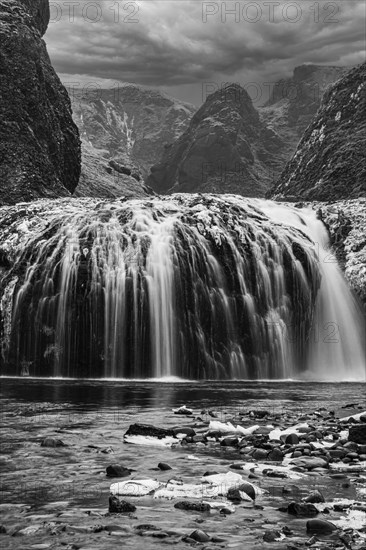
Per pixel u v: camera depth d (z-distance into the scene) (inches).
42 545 296.7
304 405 818.2
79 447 518.9
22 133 2037.4
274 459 480.4
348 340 1508.4
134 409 753.6
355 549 294.0
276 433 564.1
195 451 509.7
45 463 461.4
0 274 1465.3
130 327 1352.1
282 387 1122.0
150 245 1412.4
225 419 675.4
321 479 425.1
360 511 350.3
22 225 1536.7
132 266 1381.6
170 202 1651.1
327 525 321.1
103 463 462.0
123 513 345.4
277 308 1469.0
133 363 1347.2
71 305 1360.7
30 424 633.6
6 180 1927.9
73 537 307.4
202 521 333.1
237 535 312.3
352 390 1061.8
